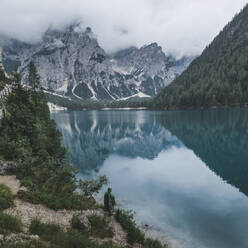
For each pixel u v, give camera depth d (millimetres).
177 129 94062
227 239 19016
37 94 63938
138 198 28875
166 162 48375
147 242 16750
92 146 71750
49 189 20750
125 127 115188
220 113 142500
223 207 25781
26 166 24578
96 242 13211
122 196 29656
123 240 15742
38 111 54656
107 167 46344
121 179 37812
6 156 28750
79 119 174125
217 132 78312
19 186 19891
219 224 21688
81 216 15609
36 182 21438
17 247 9336
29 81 65250
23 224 13148
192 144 64750
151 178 37938
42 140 38812
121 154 59188
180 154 54781
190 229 20688
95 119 170750
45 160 31547
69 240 11742
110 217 19625
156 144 69812
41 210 16516
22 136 35688
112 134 95375
